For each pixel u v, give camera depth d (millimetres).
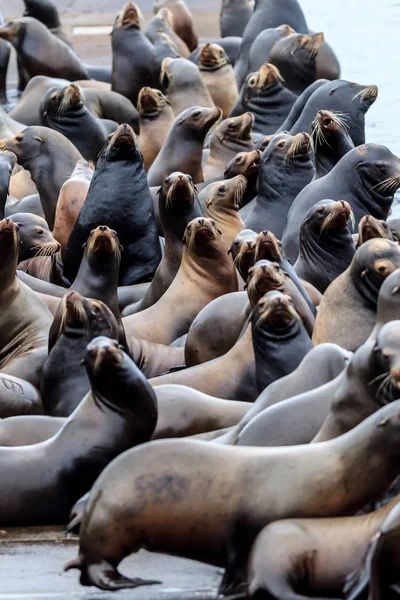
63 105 49188
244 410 22641
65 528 19922
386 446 16641
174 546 16828
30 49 66625
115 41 65562
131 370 19906
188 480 16719
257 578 15664
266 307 23188
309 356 21266
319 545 15906
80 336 24906
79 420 20203
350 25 94812
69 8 97625
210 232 31141
